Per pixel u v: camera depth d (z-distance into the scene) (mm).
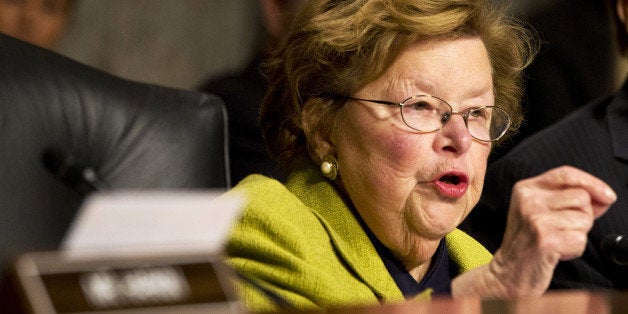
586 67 7852
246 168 6211
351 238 3982
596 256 5285
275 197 3924
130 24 8438
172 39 8625
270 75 4184
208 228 2180
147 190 3684
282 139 4180
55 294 2068
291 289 3691
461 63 3893
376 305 2732
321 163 4094
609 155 5566
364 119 3914
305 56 3998
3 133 3408
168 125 3793
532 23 7961
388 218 3961
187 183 3773
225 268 2207
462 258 4414
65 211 3439
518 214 3566
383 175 3912
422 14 3854
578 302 2830
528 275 3531
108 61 8367
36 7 6699
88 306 2078
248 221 3842
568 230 3514
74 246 2096
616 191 5461
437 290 3629
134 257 2143
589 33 7879
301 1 6344
